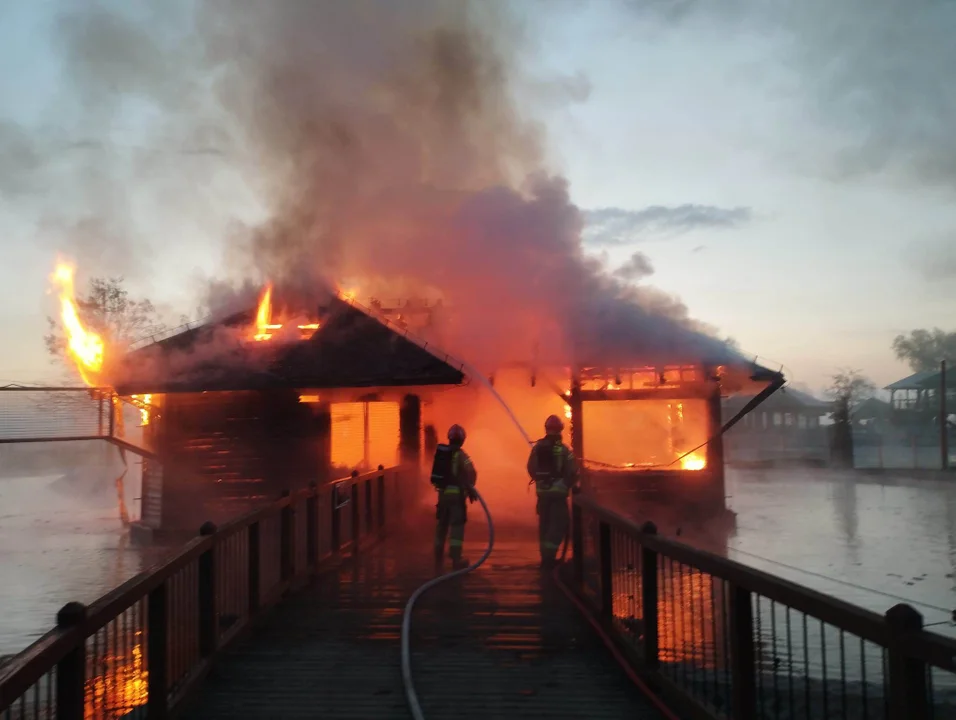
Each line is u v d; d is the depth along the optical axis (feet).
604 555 19.79
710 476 42.55
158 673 13.74
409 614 20.35
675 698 14.29
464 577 26.99
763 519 57.77
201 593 16.90
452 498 27.76
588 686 16.37
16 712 9.99
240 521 19.15
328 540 29.04
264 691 16.03
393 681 16.66
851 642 19.38
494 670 17.38
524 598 23.90
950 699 12.91
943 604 28.91
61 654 9.78
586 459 43.42
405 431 45.14
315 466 42.70
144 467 48.08
